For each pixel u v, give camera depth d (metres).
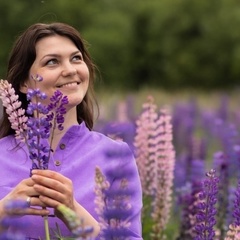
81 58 6.27
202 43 62.81
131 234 5.88
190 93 41.62
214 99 37.97
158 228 8.16
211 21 62.62
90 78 6.82
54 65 6.15
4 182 6.07
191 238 7.76
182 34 63.09
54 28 6.26
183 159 12.47
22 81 6.35
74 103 6.07
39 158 5.49
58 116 5.53
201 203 6.07
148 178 8.13
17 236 4.09
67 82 6.06
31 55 6.20
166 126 8.06
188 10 62.97
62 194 5.45
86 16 59.16
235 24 62.31
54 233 5.77
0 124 6.48
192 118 24.16
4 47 49.34
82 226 4.47
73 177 6.07
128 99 23.11
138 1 63.81
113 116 22.70
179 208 9.58
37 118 5.40
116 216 4.80
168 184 8.14
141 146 8.10
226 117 24.48
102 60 59.53
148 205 8.23
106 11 61.16
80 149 6.21
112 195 4.84
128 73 61.53
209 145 17.75
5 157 6.21
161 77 63.16
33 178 5.43
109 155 5.27
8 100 5.55
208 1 63.09
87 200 5.97
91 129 6.85
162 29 63.06
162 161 8.09
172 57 62.97
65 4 57.41
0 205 5.46
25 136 5.53
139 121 8.10
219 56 62.66
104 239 4.97
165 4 63.19
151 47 62.66
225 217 8.06
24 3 50.88
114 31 60.47
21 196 5.47
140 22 63.75
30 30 6.27
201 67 63.06
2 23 50.22
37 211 5.45
